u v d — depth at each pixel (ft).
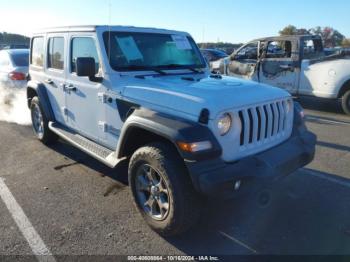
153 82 11.28
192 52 15.02
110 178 14.20
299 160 10.80
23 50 28.91
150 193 10.29
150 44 13.57
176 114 9.52
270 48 31.14
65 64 14.71
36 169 15.21
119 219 10.99
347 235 10.07
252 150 9.91
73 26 14.11
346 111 27.35
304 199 12.21
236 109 9.30
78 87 13.74
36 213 11.34
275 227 10.52
